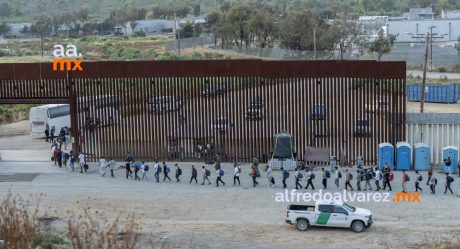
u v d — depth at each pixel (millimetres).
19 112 84625
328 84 55344
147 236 35625
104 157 57469
